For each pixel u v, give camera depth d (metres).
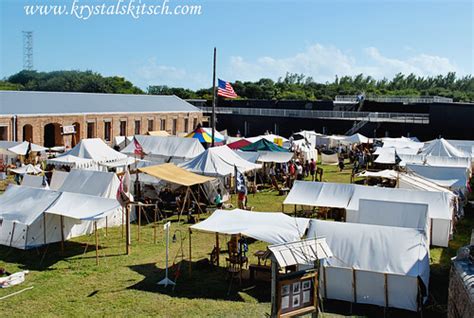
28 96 48.72
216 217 17.45
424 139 61.31
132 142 38.59
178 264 17.75
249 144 39.91
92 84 113.38
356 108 76.06
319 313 13.32
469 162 33.97
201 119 71.06
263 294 15.12
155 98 67.00
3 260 18.14
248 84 125.00
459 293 10.86
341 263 14.72
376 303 14.41
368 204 18.69
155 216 23.12
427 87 169.12
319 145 59.56
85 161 31.81
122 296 14.80
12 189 20.97
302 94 119.69
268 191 33.19
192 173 26.67
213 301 14.52
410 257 14.46
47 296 14.74
